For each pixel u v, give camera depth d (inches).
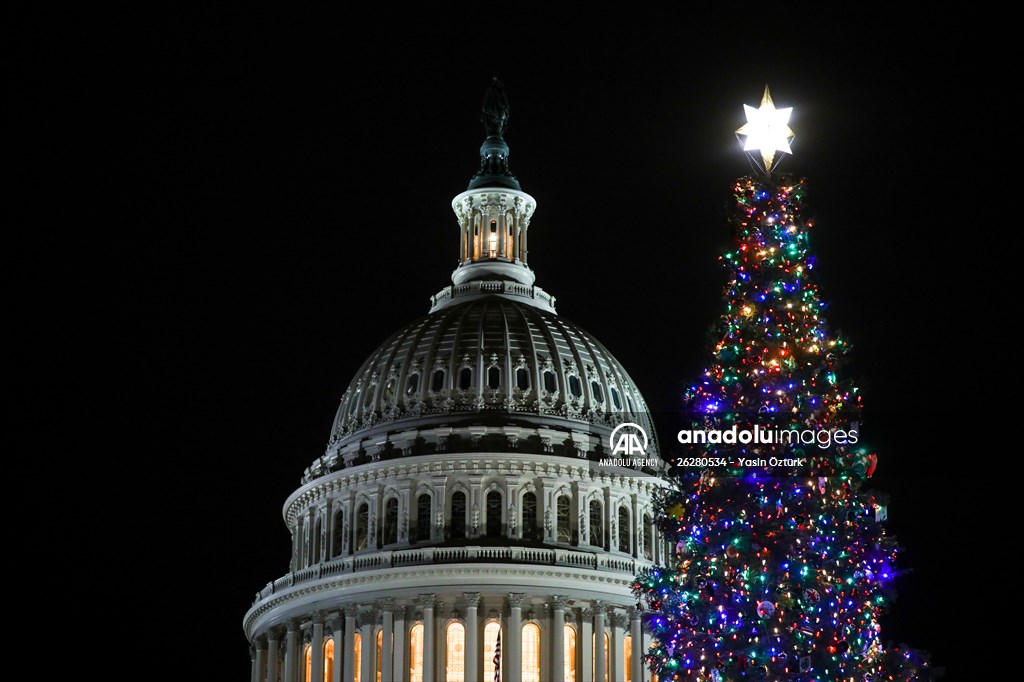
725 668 1964.8
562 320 4845.0
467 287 4960.6
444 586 4183.1
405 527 4340.6
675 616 2033.7
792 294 2038.6
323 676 4296.3
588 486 4397.1
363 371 4783.5
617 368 4763.8
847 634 1946.4
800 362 2009.1
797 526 1951.3
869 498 2001.7
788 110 2106.3
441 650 4168.3
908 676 1943.9
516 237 5128.0
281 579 4498.0
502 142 5319.9
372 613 4234.7
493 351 4591.5
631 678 4220.0
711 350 2062.0
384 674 4170.8
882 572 1996.8
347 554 4399.6
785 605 1945.1
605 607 4242.1
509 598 4178.2
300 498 4640.8
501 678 4047.7
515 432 4416.8
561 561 4229.8
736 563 1972.2
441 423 4463.6
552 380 4584.2
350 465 4493.1
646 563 4350.4
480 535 4296.3
